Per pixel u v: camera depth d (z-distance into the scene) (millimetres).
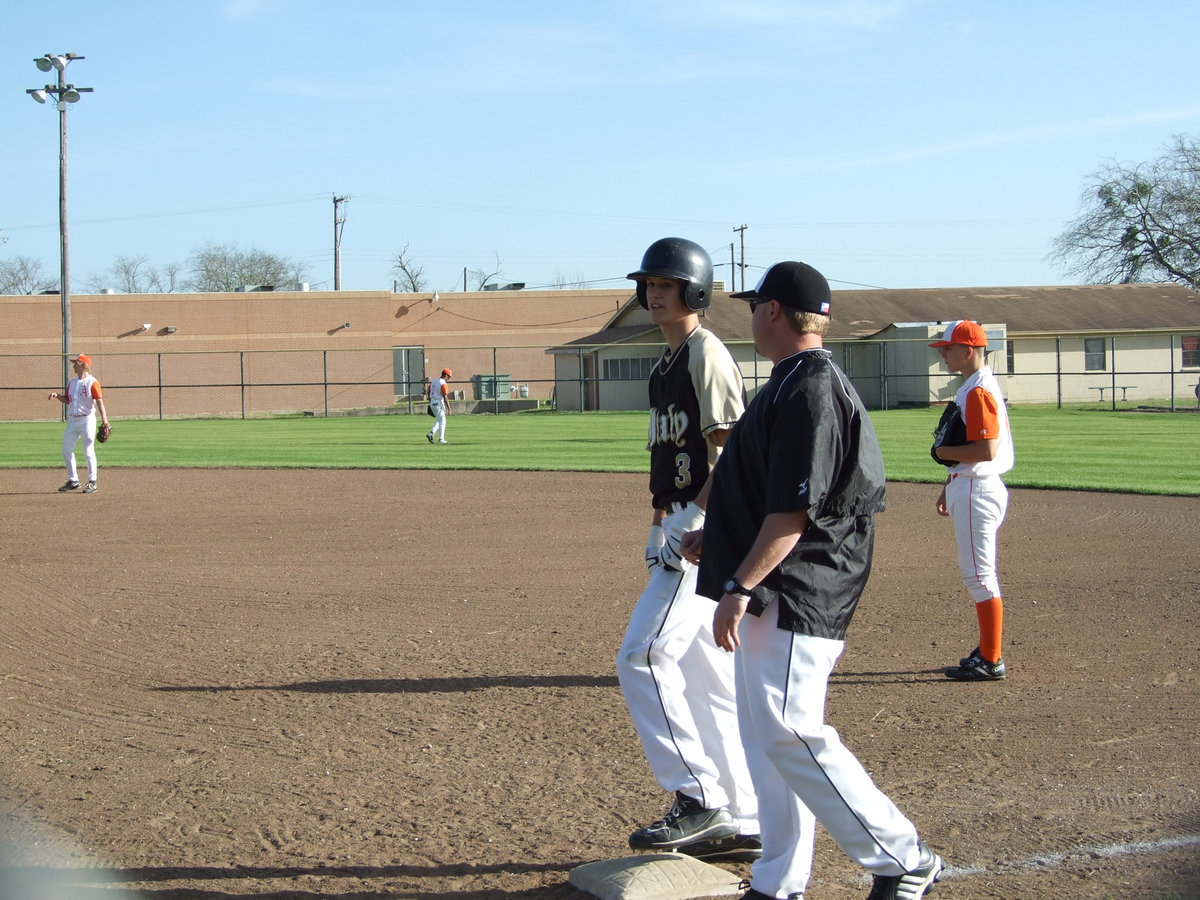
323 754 7391
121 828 6164
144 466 29172
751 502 4762
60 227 57000
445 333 79438
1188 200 76312
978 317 65562
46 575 13875
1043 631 10664
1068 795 6480
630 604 12055
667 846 5586
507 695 8695
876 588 12836
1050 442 32844
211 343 69812
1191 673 9117
